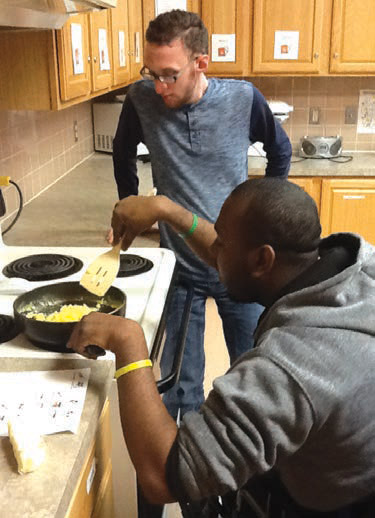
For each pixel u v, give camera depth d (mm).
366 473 942
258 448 854
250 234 985
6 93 1986
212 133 2033
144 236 2244
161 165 2107
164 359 2045
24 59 1940
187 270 2096
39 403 1020
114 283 1615
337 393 857
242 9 3330
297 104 3873
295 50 3391
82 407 1016
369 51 3369
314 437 926
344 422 883
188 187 2086
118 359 1035
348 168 3357
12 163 2547
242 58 3430
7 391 1060
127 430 976
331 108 3863
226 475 864
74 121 3455
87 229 2279
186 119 2018
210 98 2000
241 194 1002
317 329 889
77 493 954
